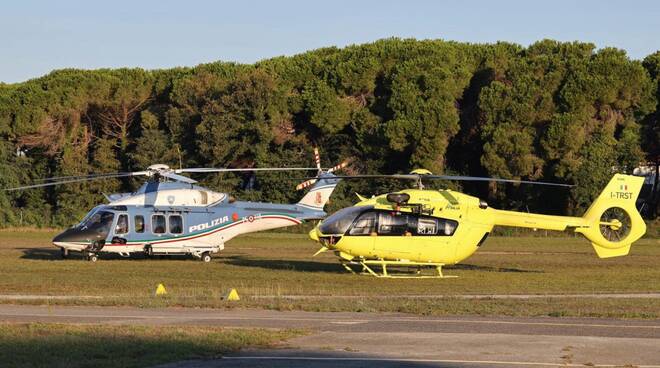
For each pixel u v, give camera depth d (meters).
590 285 46.62
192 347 23.64
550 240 90.94
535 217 52.59
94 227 60.16
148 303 35.28
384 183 109.25
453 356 22.86
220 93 114.12
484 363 21.89
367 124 110.44
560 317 31.77
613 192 53.38
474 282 48.12
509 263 61.97
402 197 50.78
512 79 108.31
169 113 115.81
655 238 98.12
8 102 116.00
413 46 114.75
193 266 57.38
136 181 113.69
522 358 22.59
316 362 21.95
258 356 22.77
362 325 28.97
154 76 125.00
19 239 86.44
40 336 25.47
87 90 118.94
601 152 99.75
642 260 65.06
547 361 22.19
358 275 51.84
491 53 116.19
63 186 114.81
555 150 100.50
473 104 113.06
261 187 113.06
